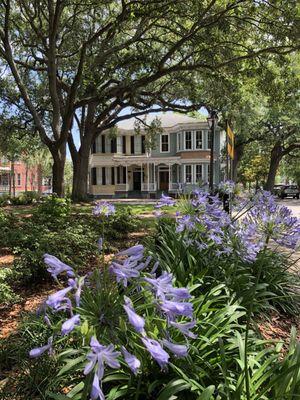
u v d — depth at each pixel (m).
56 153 21.00
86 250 7.38
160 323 2.27
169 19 15.98
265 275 5.51
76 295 1.88
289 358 2.73
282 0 12.83
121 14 15.55
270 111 36.50
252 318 4.35
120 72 22.98
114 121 27.09
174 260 4.30
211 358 2.93
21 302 5.12
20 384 3.08
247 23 15.13
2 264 6.82
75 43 21.89
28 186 73.12
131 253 2.14
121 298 2.03
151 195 46.00
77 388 2.40
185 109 23.36
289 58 16.86
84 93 21.83
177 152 45.44
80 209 18.06
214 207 4.34
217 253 4.36
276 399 2.44
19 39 21.31
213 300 3.49
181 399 2.57
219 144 43.88
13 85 25.86
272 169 46.41
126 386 2.55
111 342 1.92
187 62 19.27
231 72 17.20
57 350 3.18
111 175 47.19
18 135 30.77
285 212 3.46
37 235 7.77
